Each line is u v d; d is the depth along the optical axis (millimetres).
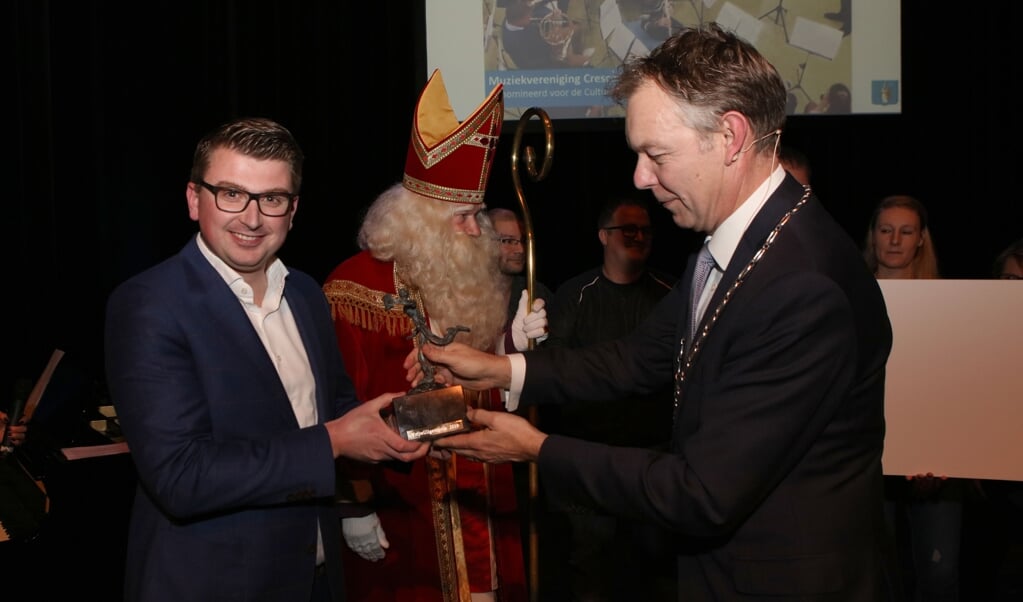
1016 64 5129
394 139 4777
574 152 5199
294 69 4641
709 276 1460
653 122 1314
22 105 3773
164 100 4199
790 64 4488
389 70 4754
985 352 1884
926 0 5113
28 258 3789
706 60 1296
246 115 4488
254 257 1511
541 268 5203
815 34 4488
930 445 1898
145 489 1488
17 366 3705
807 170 2744
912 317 1906
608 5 4438
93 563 2682
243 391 1458
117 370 1405
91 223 4008
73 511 2900
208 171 1475
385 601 2074
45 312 3840
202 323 1444
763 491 1264
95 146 4008
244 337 1477
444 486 2082
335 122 4734
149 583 1416
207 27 4328
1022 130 5168
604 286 3084
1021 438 1870
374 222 2248
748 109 1290
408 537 2092
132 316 1417
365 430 1459
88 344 3994
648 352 1695
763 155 1340
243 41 4477
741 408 1266
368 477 1959
